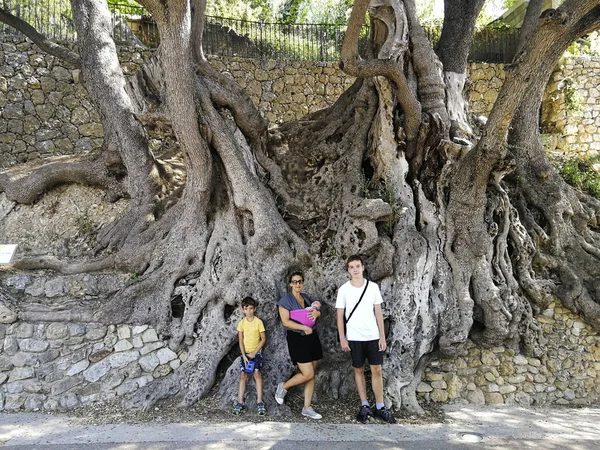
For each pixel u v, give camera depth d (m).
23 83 11.25
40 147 11.27
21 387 5.55
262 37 14.17
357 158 6.93
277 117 12.97
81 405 5.54
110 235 7.14
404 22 7.16
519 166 7.58
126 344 5.89
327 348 5.80
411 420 5.19
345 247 6.15
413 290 5.79
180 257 6.42
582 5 5.36
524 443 4.61
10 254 6.50
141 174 7.41
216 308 6.02
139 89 7.06
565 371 6.33
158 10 5.93
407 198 6.47
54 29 12.21
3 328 5.72
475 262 6.28
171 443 4.39
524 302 6.46
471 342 6.24
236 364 5.66
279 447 4.31
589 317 6.44
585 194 7.98
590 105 12.09
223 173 6.91
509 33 13.86
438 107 7.08
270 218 6.38
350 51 5.61
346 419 5.12
